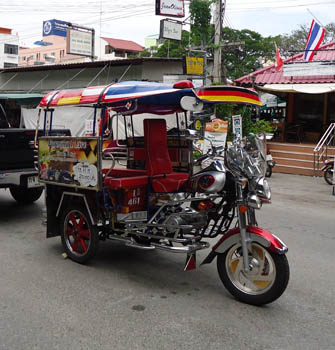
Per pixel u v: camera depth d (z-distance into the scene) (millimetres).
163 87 4199
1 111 8453
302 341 3293
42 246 5754
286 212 8336
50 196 5234
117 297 4074
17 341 3209
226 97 4090
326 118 17391
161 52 29391
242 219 3936
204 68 14906
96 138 4465
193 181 4406
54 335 3307
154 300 4020
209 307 3883
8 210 7902
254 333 3402
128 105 4391
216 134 10742
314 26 15461
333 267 5113
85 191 4840
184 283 4480
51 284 4379
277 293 3781
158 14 16625
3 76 22797
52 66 19469
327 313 3816
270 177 13367
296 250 5789
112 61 17062
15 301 3936
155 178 4773
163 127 4898
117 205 4664
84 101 4656
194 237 4348
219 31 14898
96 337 3285
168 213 4516
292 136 17594
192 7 15266
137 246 4516
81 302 3939
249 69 29062
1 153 6945
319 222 7555
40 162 5254
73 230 5148
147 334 3348
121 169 5395
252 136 4145
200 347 3162
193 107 4012
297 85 15273
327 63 14695
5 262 5070
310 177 13562
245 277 3996
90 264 5039
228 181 4145
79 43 25750
